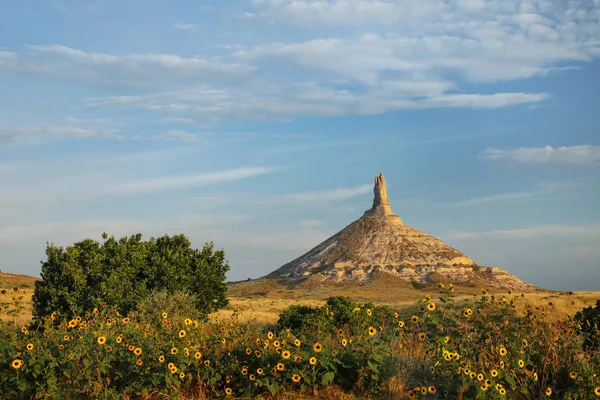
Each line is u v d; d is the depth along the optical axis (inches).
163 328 472.1
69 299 1191.6
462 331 428.1
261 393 405.4
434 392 374.3
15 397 383.2
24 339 418.9
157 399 396.5
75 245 1352.1
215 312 1540.4
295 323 1007.0
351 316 906.7
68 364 394.3
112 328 481.1
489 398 364.5
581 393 367.9
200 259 1536.7
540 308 470.3
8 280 3415.4
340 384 417.4
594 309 656.4
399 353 454.9
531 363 397.1
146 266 1403.8
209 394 407.5
